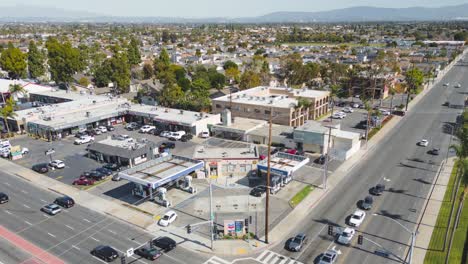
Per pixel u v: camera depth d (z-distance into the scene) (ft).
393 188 190.90
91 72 553.64
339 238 143.74
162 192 175.83
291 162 206.80
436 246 139.95
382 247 130.31
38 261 135.64
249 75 449.06
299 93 353.51
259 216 165.99
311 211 169.48
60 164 225.76
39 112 316.40
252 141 275.18
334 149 237.25
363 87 430.20
